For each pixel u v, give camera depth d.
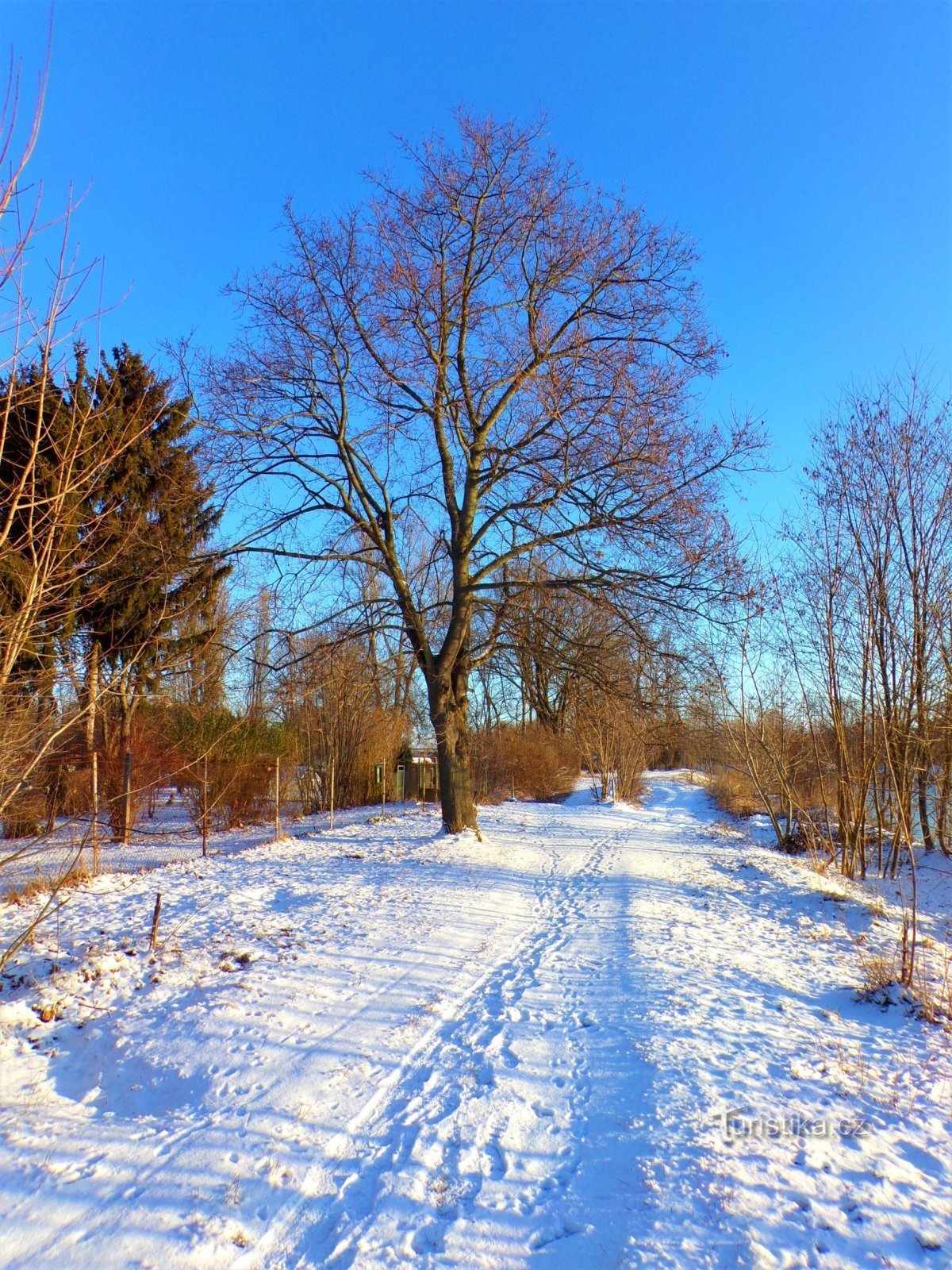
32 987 6.79
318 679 16.27
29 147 4.76
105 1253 3.63
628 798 36.94
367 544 18.84
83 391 6.62
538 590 16.20
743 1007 7.44
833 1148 4.76
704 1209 4.07
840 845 22.12
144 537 12.09
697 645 14.96
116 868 14.70
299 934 8.95
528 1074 5.74
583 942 9.71
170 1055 5.73
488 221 16.34
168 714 20.78
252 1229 3.90
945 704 19.83
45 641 6.34
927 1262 3.70
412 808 27.03
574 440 14.86
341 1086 5.42
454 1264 3.68
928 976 8.92
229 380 15.16
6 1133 4.62
